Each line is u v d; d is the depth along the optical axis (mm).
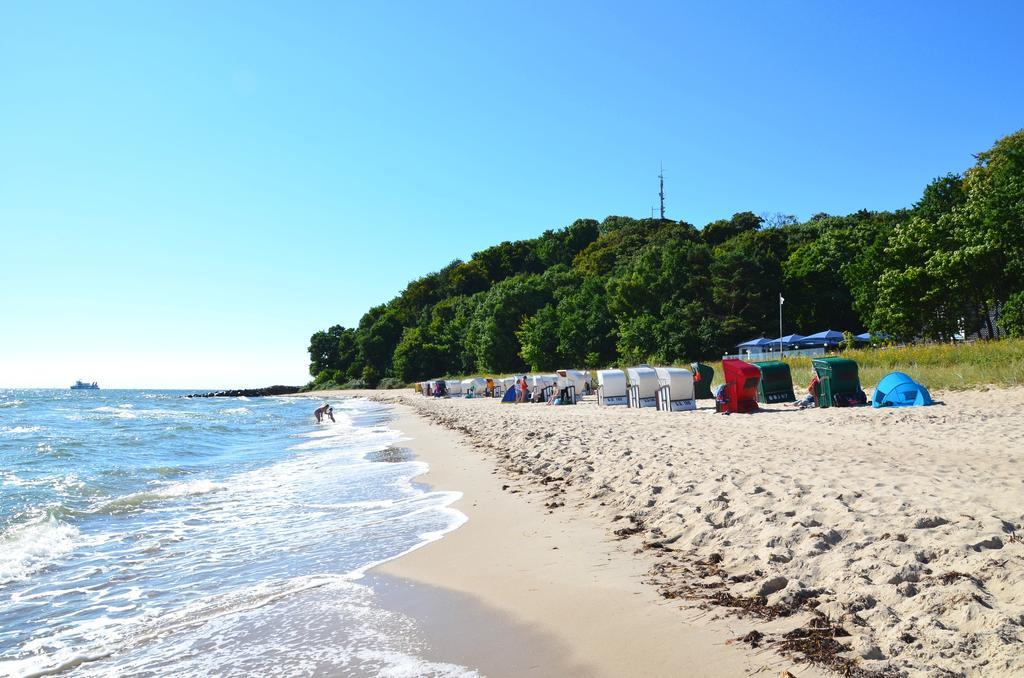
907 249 32719
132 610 5320
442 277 119438
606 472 9062
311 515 8828
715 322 51781
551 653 3818
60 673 4156
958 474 6891
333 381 115750
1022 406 13312
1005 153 30969
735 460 8719
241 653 4234
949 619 3371
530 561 5660
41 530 8422
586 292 66500
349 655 4059
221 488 11477
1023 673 2795
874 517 5219
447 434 19359
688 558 5234
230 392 137375
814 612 3818
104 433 24812
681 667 3438
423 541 6832
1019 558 3936
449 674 3672
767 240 63500
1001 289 29094
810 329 55438
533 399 30734
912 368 20359
